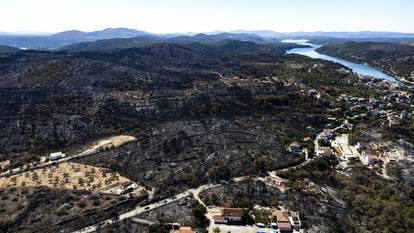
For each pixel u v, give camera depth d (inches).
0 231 3865.7
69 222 4055.1
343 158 6072.8
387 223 4256.9
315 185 5039.4
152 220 4192.9
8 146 6186.0
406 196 4904.0
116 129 6771.7
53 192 4515.3
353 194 4845.0
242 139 6496.1
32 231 3902.6
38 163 5413.4
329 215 4409.5
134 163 5511.8
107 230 3966.5
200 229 4030.5
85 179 4913.9
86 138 6496.1
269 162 5703.7
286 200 4670.3
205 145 6195.9
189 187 4990.2
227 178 5246.1
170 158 5748.0
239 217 4190.5
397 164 5684.1
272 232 4018.2
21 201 4306.1
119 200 4468.5
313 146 6491.1
